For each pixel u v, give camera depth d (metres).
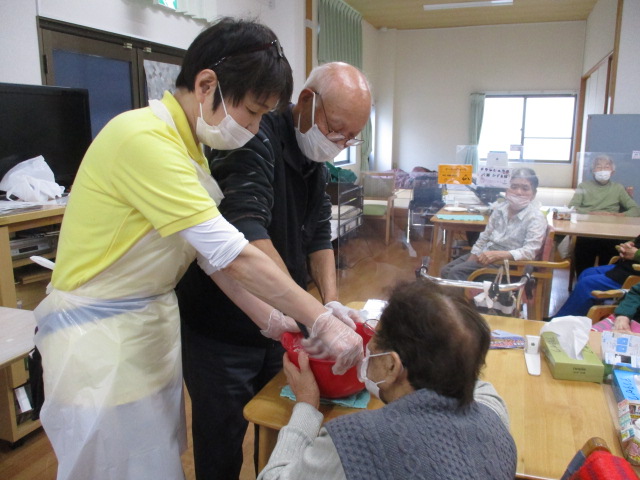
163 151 0.97
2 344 1.39
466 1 7.05
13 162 2.32
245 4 4.39
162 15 3.51
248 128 1.09
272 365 1.52
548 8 7.41
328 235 1.68
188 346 1.44
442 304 0.82
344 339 1.06
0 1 2.47
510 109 8.94
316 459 0.79
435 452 0.74
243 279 1.02
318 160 1.43
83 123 2.63
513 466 0.83
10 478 2.01
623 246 3.01
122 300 1.11
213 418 1.44
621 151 5.05
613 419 1.17
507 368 1.40
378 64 9.08
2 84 2.24
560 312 3.18
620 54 5.39
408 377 0.83
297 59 5.04
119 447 1.13
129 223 1.04
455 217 2.70
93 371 1.09
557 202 4.72
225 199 1.22
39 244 2.17
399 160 9.52
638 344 1.45
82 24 2.90
